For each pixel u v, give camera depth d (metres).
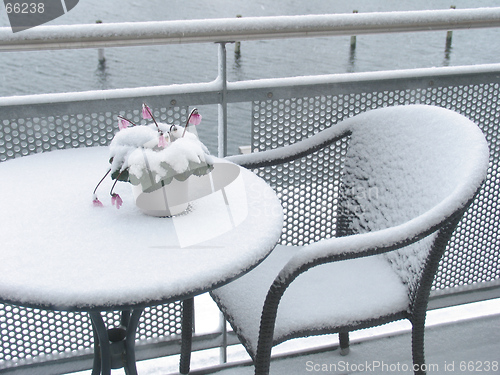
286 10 27.83
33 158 1.53
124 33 1.50
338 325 1.36
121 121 1.28
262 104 1.76
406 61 21.20
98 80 18.81
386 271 1.54
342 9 27.61
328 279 1.51
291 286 1.48
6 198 1.29
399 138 1.54
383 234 1.23
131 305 0.94
